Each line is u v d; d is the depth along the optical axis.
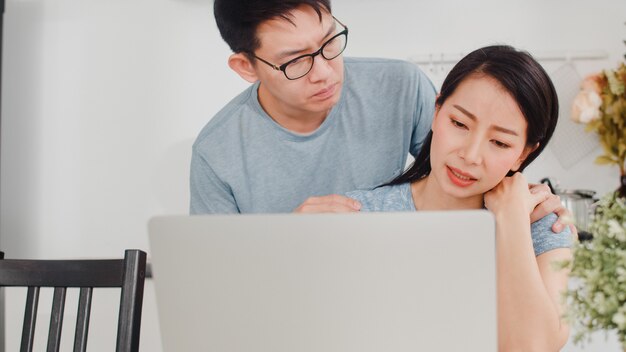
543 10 2.03
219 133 1.92
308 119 1.80
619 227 0.71
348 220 0.72
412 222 0.71
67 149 2.20
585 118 1.94
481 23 2.04
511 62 1.32
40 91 2.21
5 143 2.23
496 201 1.30
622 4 2.01
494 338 0.71
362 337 0.73
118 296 2.10
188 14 2.13
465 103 1.35
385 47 2.07
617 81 1.91
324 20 1.66
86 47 2.19
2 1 2.15
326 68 1.70
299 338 0.74
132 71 2.16
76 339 1.06
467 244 0.70
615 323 0.71
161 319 0.78
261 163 1.87
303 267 0.73
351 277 0.72
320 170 1.84
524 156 1.38
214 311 0.76
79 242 2.18
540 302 1.16
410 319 0.72
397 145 1.82
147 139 2.15
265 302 0.74
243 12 1.63
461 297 0.71
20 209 2.21
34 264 1.10
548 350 1.14
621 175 1.95
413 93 1.81
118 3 2.17
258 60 1.69
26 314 1.10
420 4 2.06
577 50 2.02
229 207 1.92
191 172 1.97
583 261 0.75
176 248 0.76
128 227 2.16
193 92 2.12
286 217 0.73
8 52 2.24
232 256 0.74
